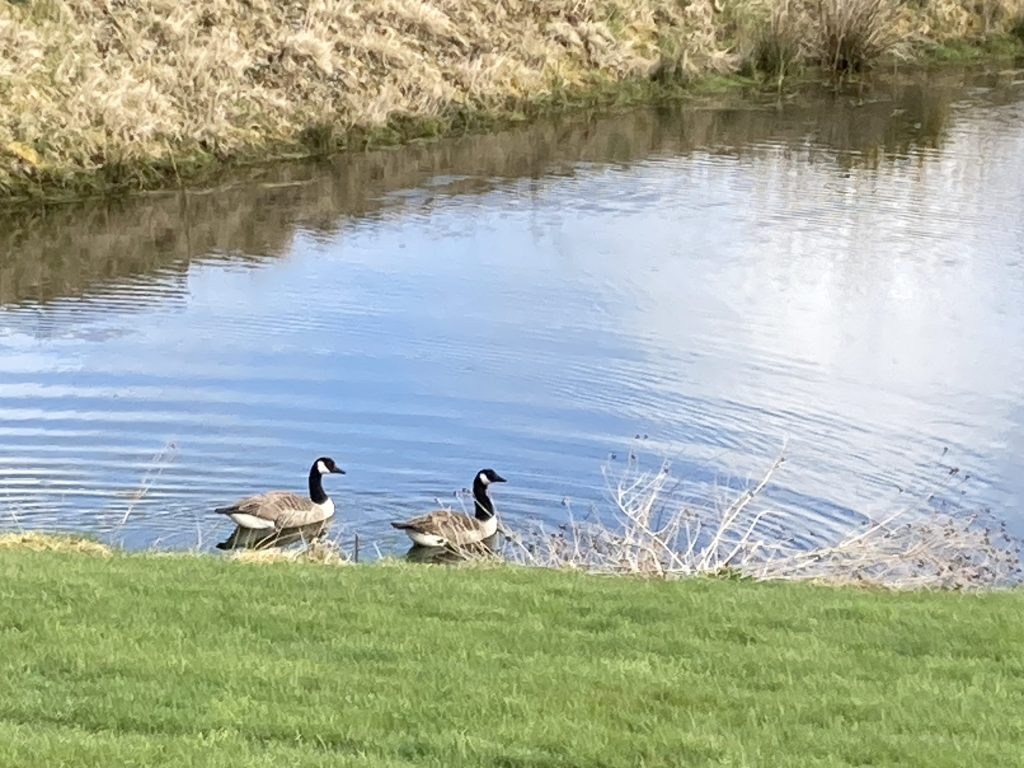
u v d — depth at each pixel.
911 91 46.12
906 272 28.95
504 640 10.98
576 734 8.98
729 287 27.89
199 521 18.72
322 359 23.75
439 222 32.34
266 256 29.73
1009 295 27.59
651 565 15.61
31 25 35.50
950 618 12.07
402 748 8.77
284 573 12.84
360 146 38.47
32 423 21.06
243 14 39.78
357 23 41.53
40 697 9.34
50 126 33.41
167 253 29.92
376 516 19.25
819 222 32.31
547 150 39.06
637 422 21.62
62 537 16.05
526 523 18.70
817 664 10.68
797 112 43.56
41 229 31.19
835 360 24.12
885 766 8.72
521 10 45.72
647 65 45.53
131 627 10.81
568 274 28.62
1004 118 42.62
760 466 20.14
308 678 9.85
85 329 25.23
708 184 35.72
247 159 36.41
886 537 16.95
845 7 47.78
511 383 22.86
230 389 22.44
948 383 23.17
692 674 10.30
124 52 36.59
